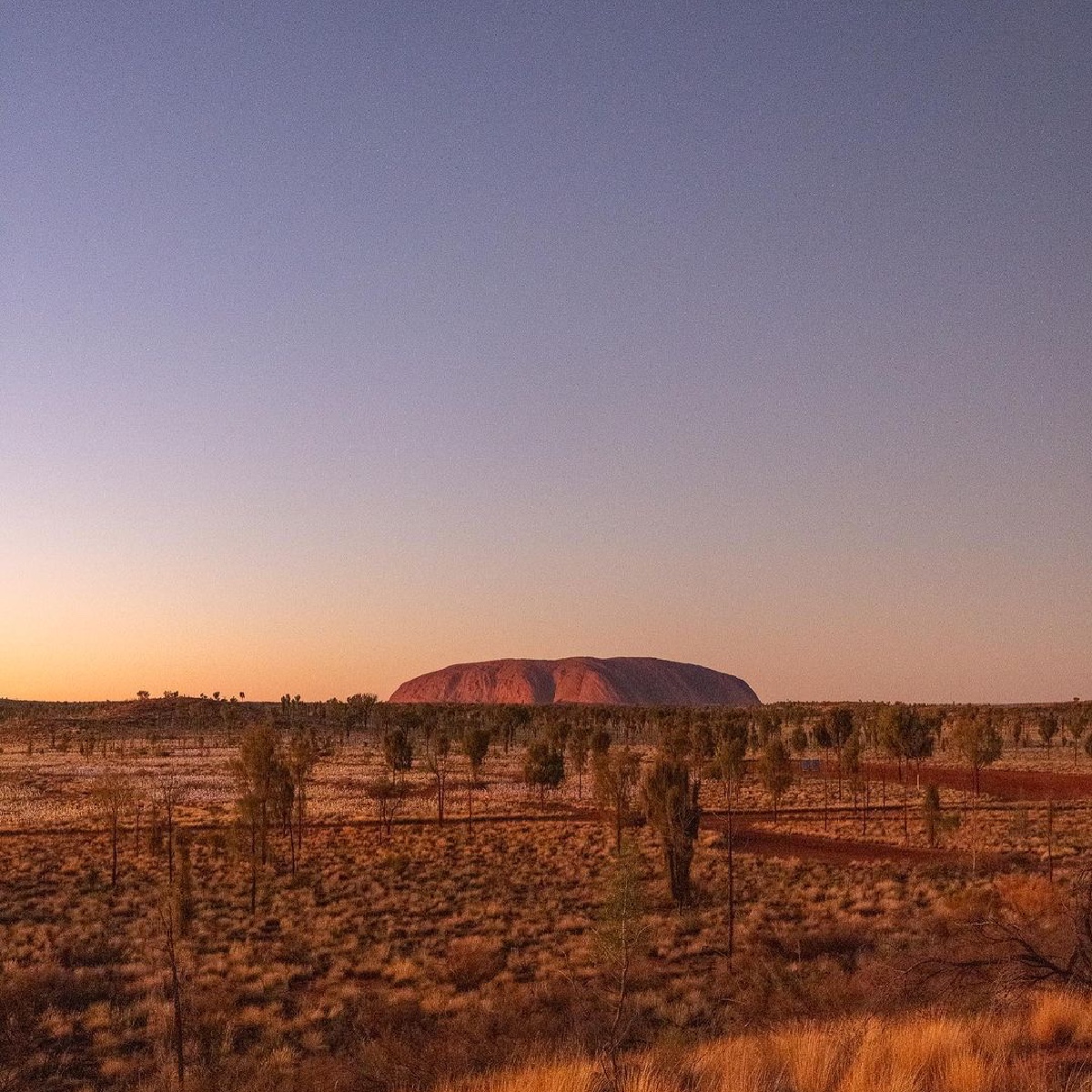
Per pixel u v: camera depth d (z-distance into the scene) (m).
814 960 31.39
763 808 82.12
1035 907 33.56
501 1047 20.89
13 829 69.88
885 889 44.84
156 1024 25.52
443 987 29.11
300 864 55.06
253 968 31.59
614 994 26.62
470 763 99.81
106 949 34.62
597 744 92.12
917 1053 11.38
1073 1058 11.57
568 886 47.81
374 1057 21.08
